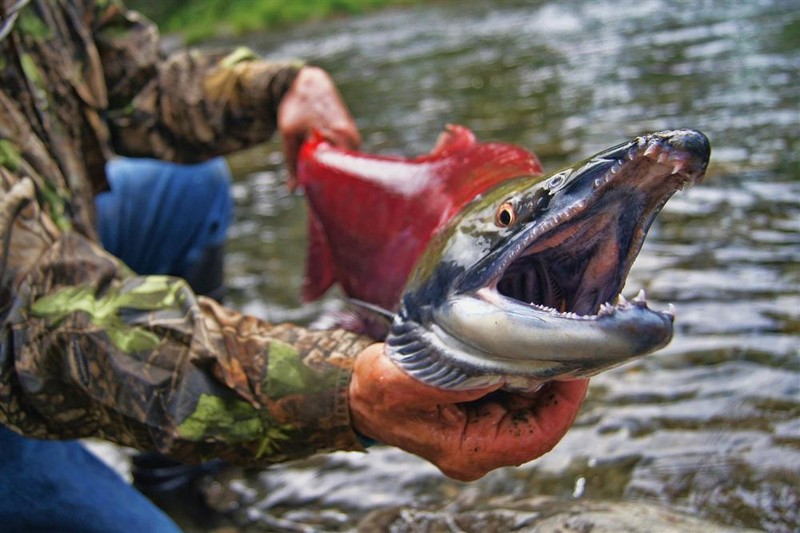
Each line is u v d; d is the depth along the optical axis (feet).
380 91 12.49
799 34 11.99
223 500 3.84
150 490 3.91
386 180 3.15
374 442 2.64
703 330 4.57
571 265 2.43
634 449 3.78
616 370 4.33
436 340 2.46
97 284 2.68
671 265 5.38
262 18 29.53
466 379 2.39
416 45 17.58
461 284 2.45
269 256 6.47
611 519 3.22
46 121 3.11
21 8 3.10
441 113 10.36
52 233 2.78
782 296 4.84
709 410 3.95
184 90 3.76
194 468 3.95
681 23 14.62
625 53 12.67
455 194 2.93
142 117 3.71
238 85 3.80
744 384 4.09
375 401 2.49
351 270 3.37
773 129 7.84
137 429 2.60
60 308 2.63
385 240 3.17
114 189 4.20
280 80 3.76
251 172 8.94
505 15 20.88
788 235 5.65
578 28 16.16
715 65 10.81
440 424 2.47
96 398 2.60
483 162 2.93
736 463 3.61
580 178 2.31
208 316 2.64
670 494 3.51
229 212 4.62
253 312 5.46
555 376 2.29
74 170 3.15
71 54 3.36
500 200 2.49
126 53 3.66
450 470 2.51
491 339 2.32
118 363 2.57
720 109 8.72
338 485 3.85
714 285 5.06
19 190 2.74
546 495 3.60
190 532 3.68
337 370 2.54
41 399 2.64
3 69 3.05
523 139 8.54
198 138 3.80
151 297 2.64
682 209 6.26
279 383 2.54
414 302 2.56
